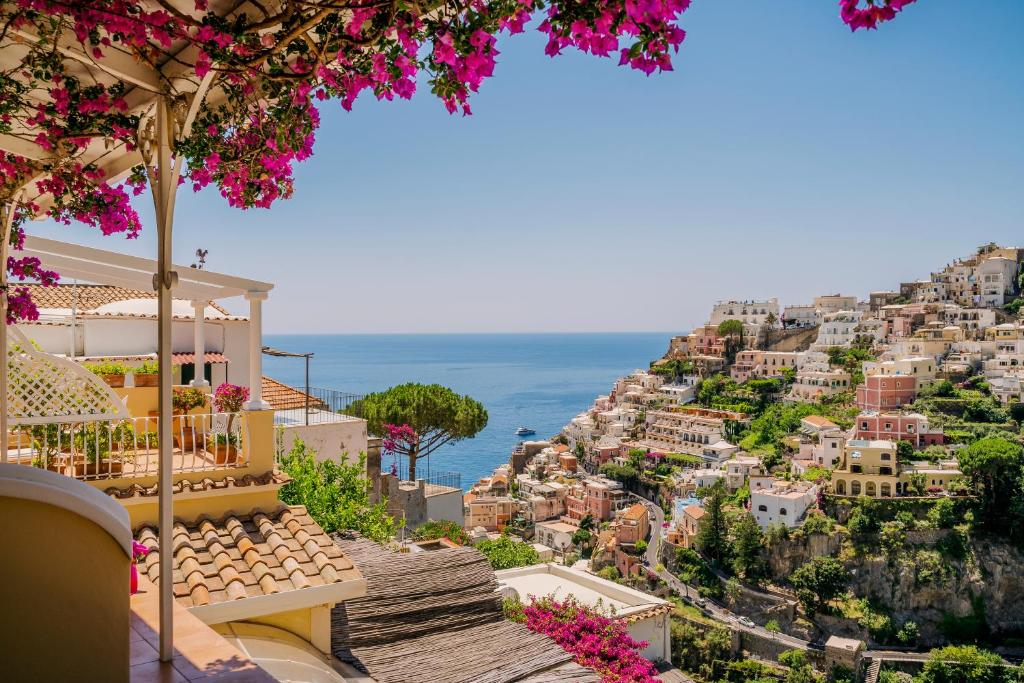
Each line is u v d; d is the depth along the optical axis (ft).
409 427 94.94
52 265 25.44
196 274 24.22
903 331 391.45
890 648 199.00
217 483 21.49
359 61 9.91
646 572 235.61
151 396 28.81
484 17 7.93
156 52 11.09
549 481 342.64
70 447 21.24
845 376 359.66
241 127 12.77
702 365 439.22
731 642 202.90
